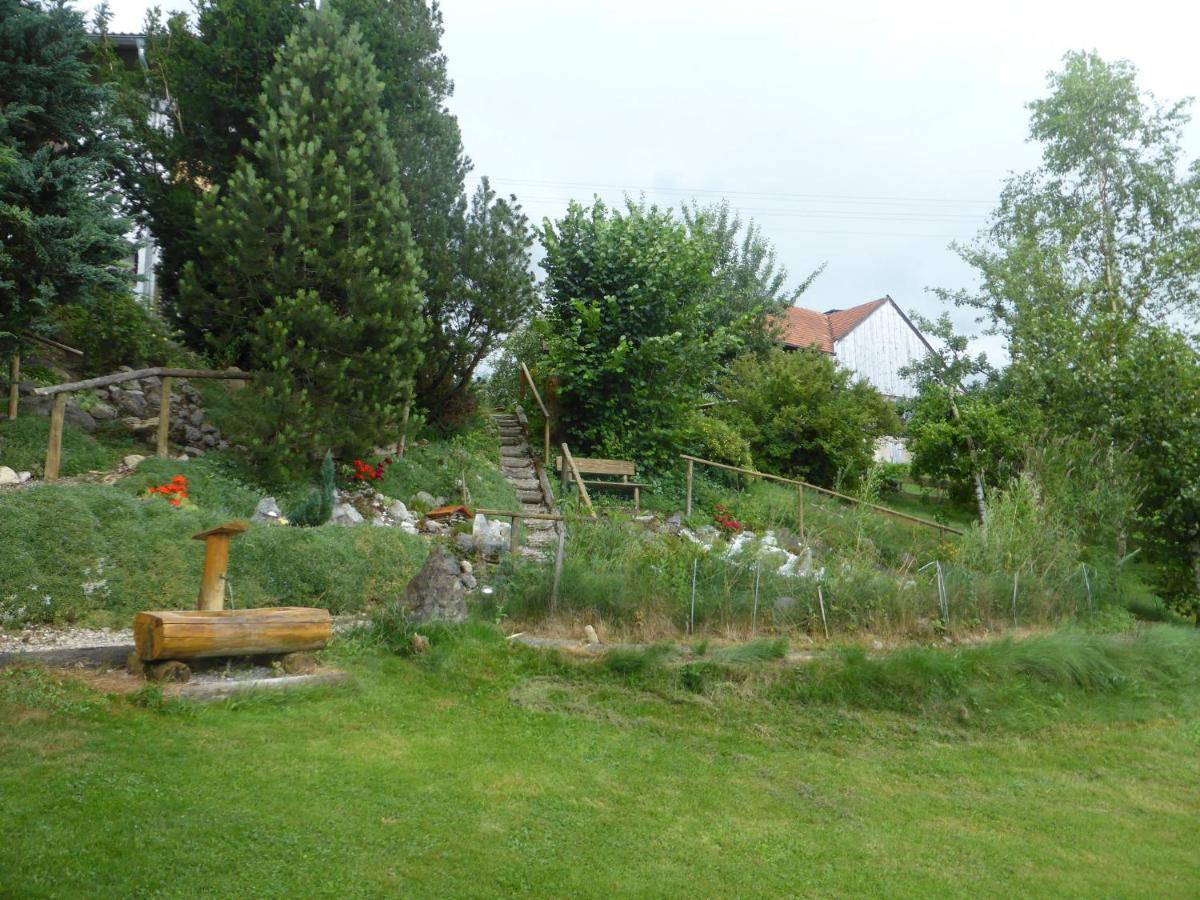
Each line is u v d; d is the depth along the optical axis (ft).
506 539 36.58
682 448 53.72
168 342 45.11
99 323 41.75
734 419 60.13
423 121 46.50
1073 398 49.88
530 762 19.98
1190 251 65.41
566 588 29.55
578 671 25.54
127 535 26.76
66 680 20.30
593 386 52.01
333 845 14.98
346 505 36.50
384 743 19.92
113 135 38.27
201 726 19.29
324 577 28.71
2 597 24.14
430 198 46.11
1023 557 39.52
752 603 30.76
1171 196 68.39
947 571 35.35
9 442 34.24
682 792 19.34
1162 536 44.42
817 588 31.73
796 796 19.92
